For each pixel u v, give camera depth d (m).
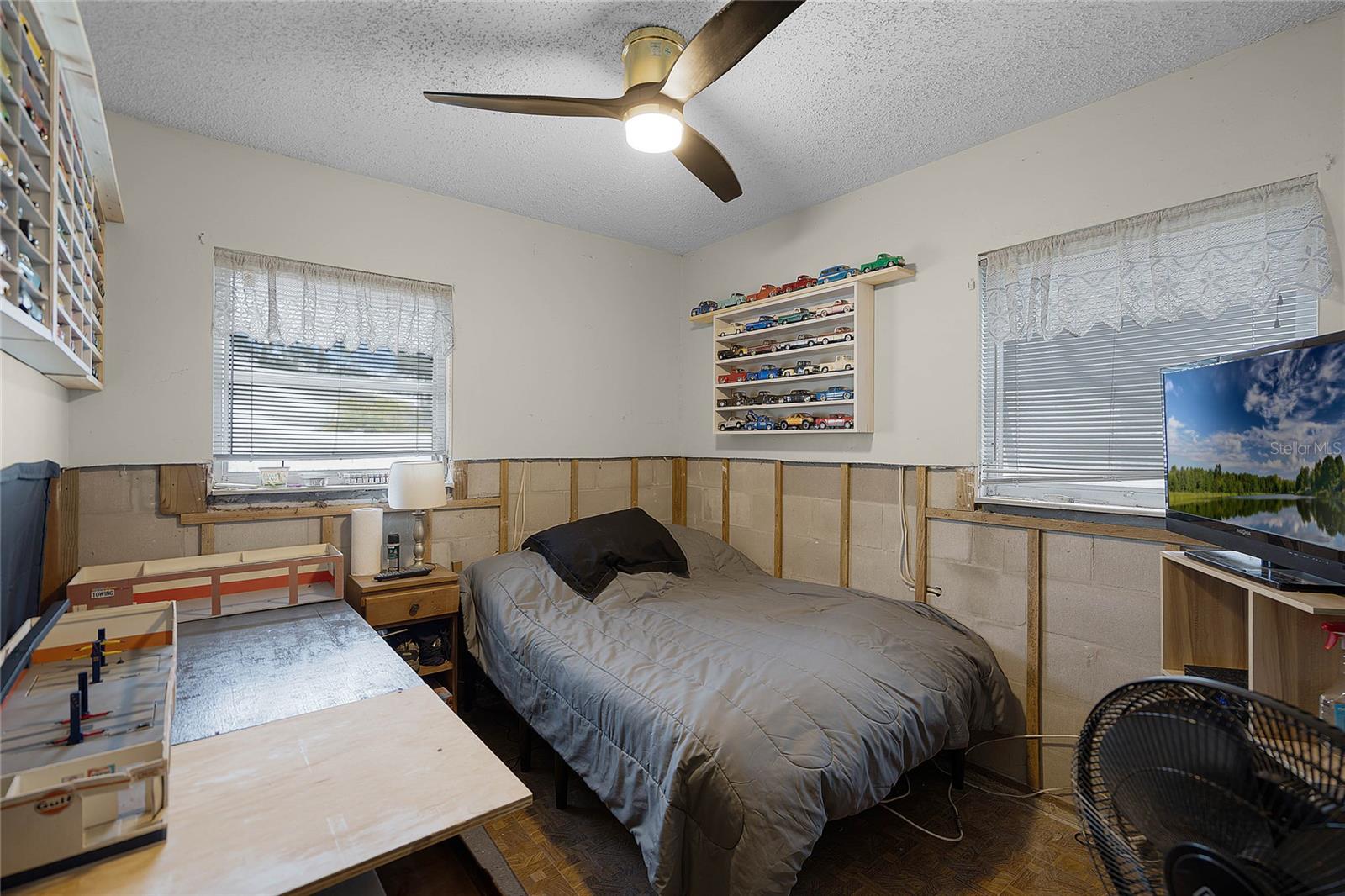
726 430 3.50
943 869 1.88
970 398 2.54
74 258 1.48
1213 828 0.68
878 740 1.67
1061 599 2.28
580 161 2.71
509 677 2.37
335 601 2.44
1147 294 2.07
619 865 1.89
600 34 1.83
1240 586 1.47
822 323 3.02
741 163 2.69
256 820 1.01
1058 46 1.87
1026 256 2.38
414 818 1.03
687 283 4.02
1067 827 2.10
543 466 3.44
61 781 0.95
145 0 1.66
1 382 1.32
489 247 3.24
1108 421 2.23
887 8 1.70
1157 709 0.77
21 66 1.04
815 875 1.85
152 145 2.38
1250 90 1.87
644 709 1.71
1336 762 0.63
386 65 1.99
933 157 2.63
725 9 1.34
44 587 2.07
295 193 2.68
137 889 0.85
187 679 1.62
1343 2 1.67
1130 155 2.11
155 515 2.38
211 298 2.49
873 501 2.89
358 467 2.93
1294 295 1.83
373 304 2.89
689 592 2.79
